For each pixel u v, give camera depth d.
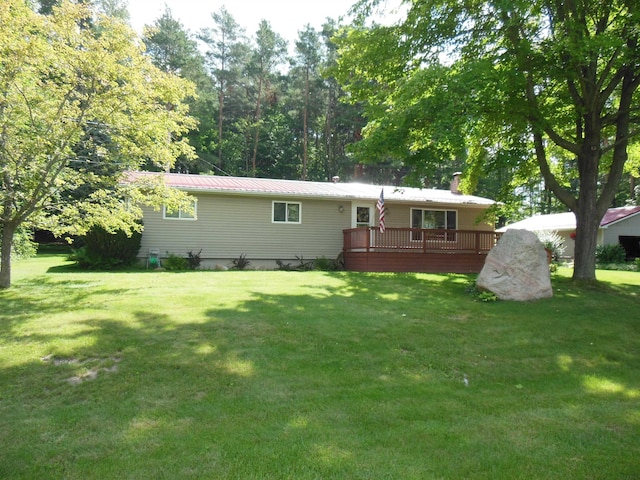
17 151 8.54
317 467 2.80
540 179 16.39
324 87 39.75
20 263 15.86
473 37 11.86
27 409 3.57
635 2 9.83
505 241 9.29
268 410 3.69
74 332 5.49
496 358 5.47
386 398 4.07
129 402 3.75
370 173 41.09
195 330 5.81
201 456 2.89
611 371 5.20
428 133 11.04
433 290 10.00
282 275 12.55
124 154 9.62
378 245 16.53
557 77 10.56
